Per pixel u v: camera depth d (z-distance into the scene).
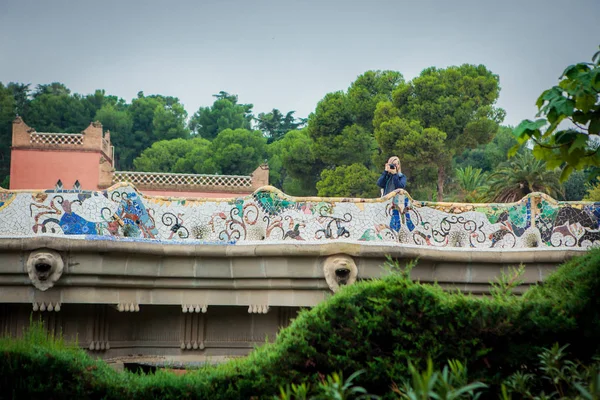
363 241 19.50
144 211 19.89
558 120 12.59
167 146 79.00
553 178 53.38
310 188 65.19
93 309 19.89
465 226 20.84
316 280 19.52
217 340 20.67
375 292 13.22
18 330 19.61
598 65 12.26
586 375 11.70
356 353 12.97
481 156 78.31
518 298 13.78
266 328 20.58
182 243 19.73
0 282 19.11
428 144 56.53
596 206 21.02
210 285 19.97
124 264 19.38
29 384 12.89
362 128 61.00
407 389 11.11
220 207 20.17
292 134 75.12
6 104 79.88
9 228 19.23
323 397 11.80
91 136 42.47
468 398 11.69
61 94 91.00
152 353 20.58
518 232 20.95
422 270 20.27
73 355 13.77
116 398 13.06
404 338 12.93
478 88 59.56
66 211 19.38
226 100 90.44
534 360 12.80
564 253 20.50
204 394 13.12
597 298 13.23
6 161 77.62
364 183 57.72
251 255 19.62
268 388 12.98
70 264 19.00
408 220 20.33
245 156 72.38
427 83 58.94
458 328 12.94
